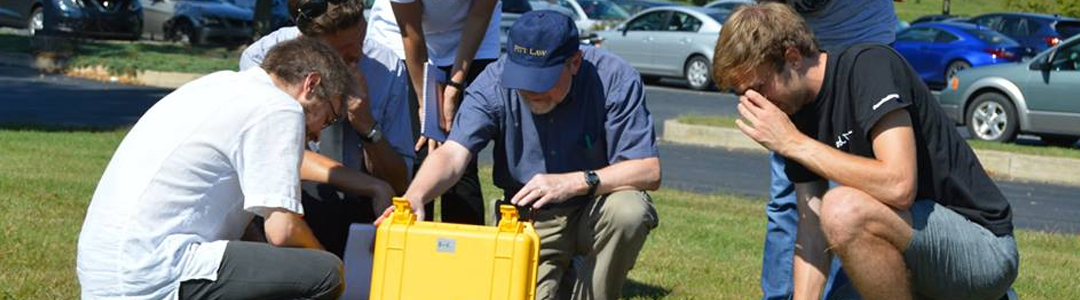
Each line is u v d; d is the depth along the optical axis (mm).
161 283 4160
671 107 18859
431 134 5539
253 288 4234
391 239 4164
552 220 4914
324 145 5164
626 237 4672
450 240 4125
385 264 4160
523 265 4078
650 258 7098
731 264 7105
